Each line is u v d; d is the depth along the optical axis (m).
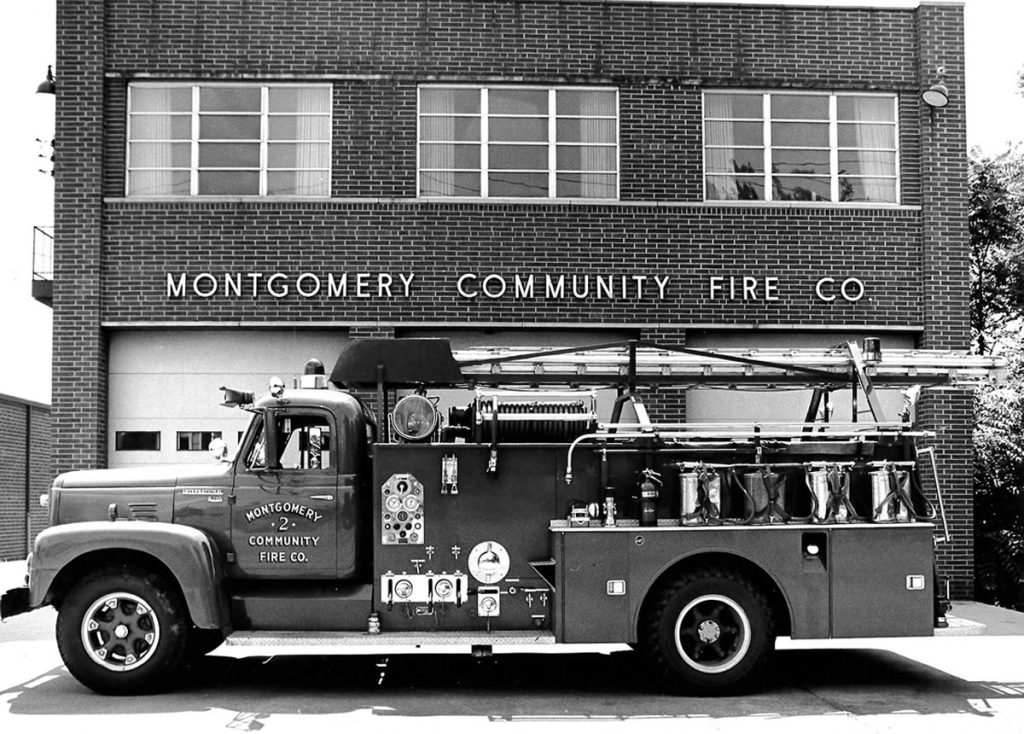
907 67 14.02
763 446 8.33
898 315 13.72
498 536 8.06
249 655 9.67
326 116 13.57
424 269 13.31
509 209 13.42
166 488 8.23
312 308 13.20
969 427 13.33
